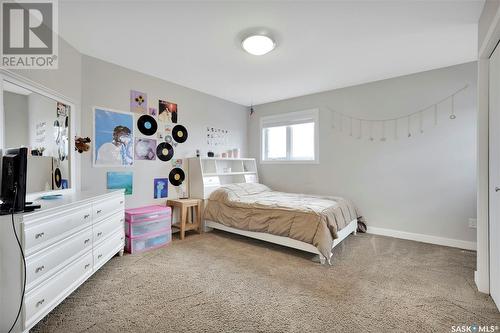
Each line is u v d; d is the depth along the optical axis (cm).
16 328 139
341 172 392
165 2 186
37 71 208
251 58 285
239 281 216
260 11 197
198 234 361
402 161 340
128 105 315
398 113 342
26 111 197
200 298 188
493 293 183
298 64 301
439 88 313
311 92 414
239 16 204
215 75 338
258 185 427
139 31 228
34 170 204
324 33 230
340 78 348
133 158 321
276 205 298
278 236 287
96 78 285
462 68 299
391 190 349
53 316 165
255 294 194
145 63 300
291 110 448
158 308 175
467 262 255
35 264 148
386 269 239
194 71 324
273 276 225
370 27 220
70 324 158
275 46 255
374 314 169
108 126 296
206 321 161
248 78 349
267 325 158
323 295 193
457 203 304
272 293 196
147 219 295
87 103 277
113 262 255
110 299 186
